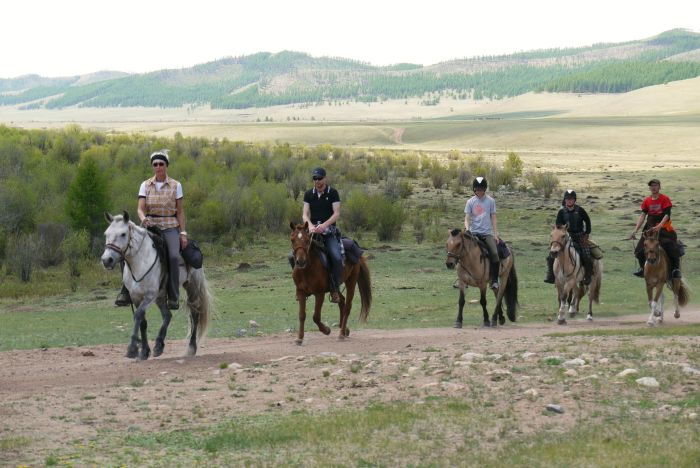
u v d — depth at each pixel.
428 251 35.22
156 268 12.39
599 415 8.40
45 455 7.39
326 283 14.26
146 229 12.53
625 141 112.31
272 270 31.41
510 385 9.76
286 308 23.11
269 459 7.11
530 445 7.32
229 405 9.45
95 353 14.80
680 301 18.91
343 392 9.94
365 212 41.00
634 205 47.47
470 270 17.47
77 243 31.23
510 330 17.08
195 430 8.31
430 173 62.03
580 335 14.70
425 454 7.14
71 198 34.38
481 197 17.59
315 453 7.27
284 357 12.60
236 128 163.62
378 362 11.71
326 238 14.12
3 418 8.85
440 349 12.91
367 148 111.19
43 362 13.66
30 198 36.16
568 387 9.55
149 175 47.41
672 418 8.16
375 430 7.97
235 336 17.55
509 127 143.00
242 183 50.25
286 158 66.25
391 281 27.97
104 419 8.83
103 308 24.52
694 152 96.44
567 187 56.47
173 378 11.14
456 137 135.50
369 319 20.72
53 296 27.41
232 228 40.22
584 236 18.78
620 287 25.92
